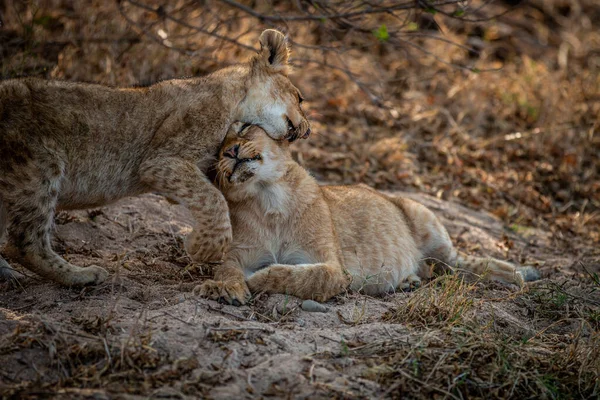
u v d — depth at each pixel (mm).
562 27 26016
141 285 9422
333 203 11047
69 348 7406
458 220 14617
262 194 10180
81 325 7953
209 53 16500
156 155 9516
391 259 11203
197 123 9672
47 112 8945
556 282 11219
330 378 7312
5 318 8086
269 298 9266
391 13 13859
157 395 6820
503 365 7812
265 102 10438
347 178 15531
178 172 9367
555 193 16750
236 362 7516
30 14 16031
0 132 8609
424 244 12164
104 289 9148
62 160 9016
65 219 11367
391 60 20828
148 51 16203
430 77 20203
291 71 11172
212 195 9320
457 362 7840
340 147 16688
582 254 13781
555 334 9359
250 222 10219
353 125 17547
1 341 7523
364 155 16312
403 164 16469
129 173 9664
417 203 12297
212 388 7016
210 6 17844
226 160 9781
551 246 14211
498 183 16625
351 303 9500
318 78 19000
